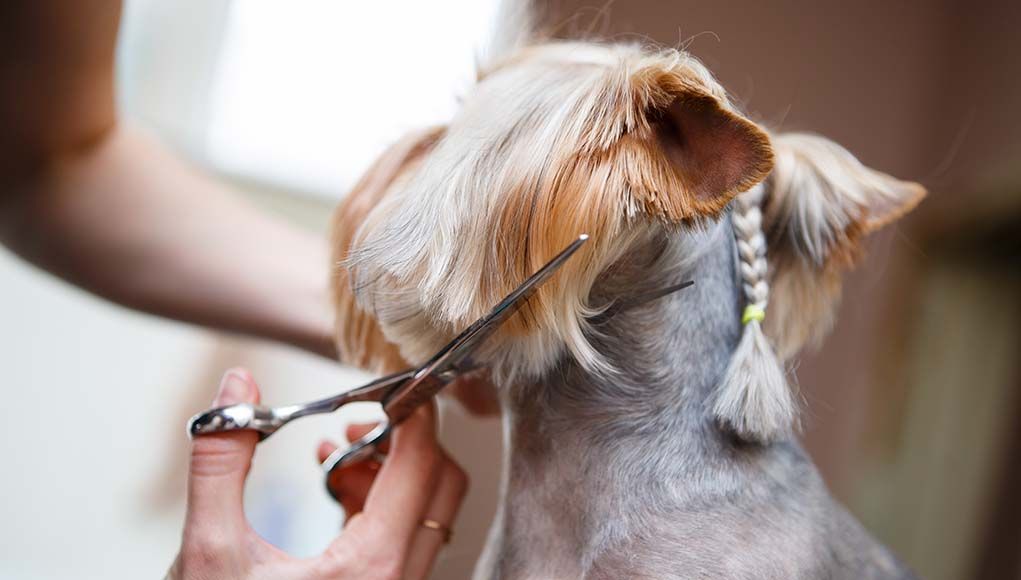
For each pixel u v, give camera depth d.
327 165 1.67
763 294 0.64
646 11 1.23
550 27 0.90
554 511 0.65
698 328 0.64
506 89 0.59
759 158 0.49
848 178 0.70
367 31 1.63
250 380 0.68
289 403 1.64
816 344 0.72
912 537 1.52
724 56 1.29
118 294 1.03
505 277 0.54
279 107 1.66
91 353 1.77
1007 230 1.45
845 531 0.68
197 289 1.01
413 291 0.57
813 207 0.68
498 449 1.15
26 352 1.76
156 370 1.78
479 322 0.54
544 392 0.66
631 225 0.55
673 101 0.50
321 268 1.05
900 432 1.47
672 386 0.63
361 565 0.67
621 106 0.52
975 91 1.43
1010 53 1.42
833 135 1.36
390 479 0.71
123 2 0.89
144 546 1.76
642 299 0.62
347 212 0.71
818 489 0.68
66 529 1.74
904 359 1.45
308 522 1.56
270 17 1.64
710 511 0.61
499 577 0.67
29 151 0.95
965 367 1.50
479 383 0.73
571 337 0.58
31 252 1.02
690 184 0.51
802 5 1.32
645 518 0.61
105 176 1.01
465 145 0.57
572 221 0.52
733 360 0.62
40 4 0.83
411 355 0.63
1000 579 1.53
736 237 0.65
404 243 0.55
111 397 1.77
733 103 0.69
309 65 1.64
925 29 1.39
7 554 1.71
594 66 0.59
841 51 1.35
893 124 1.38
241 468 0.65
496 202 0.54
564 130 0.53
